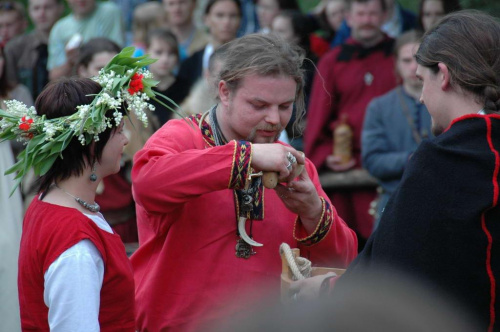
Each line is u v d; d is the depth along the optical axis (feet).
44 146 18.15
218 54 20.74
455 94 17.25
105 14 55.52
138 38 54.34
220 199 20.15
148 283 20.56
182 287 20.08
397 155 37.04
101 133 18.66
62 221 17.95
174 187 18.49
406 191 16.66
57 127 18.24
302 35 45.09
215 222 20.08
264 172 18.70
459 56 16.99
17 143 36.83
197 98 34.71
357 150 41.01
